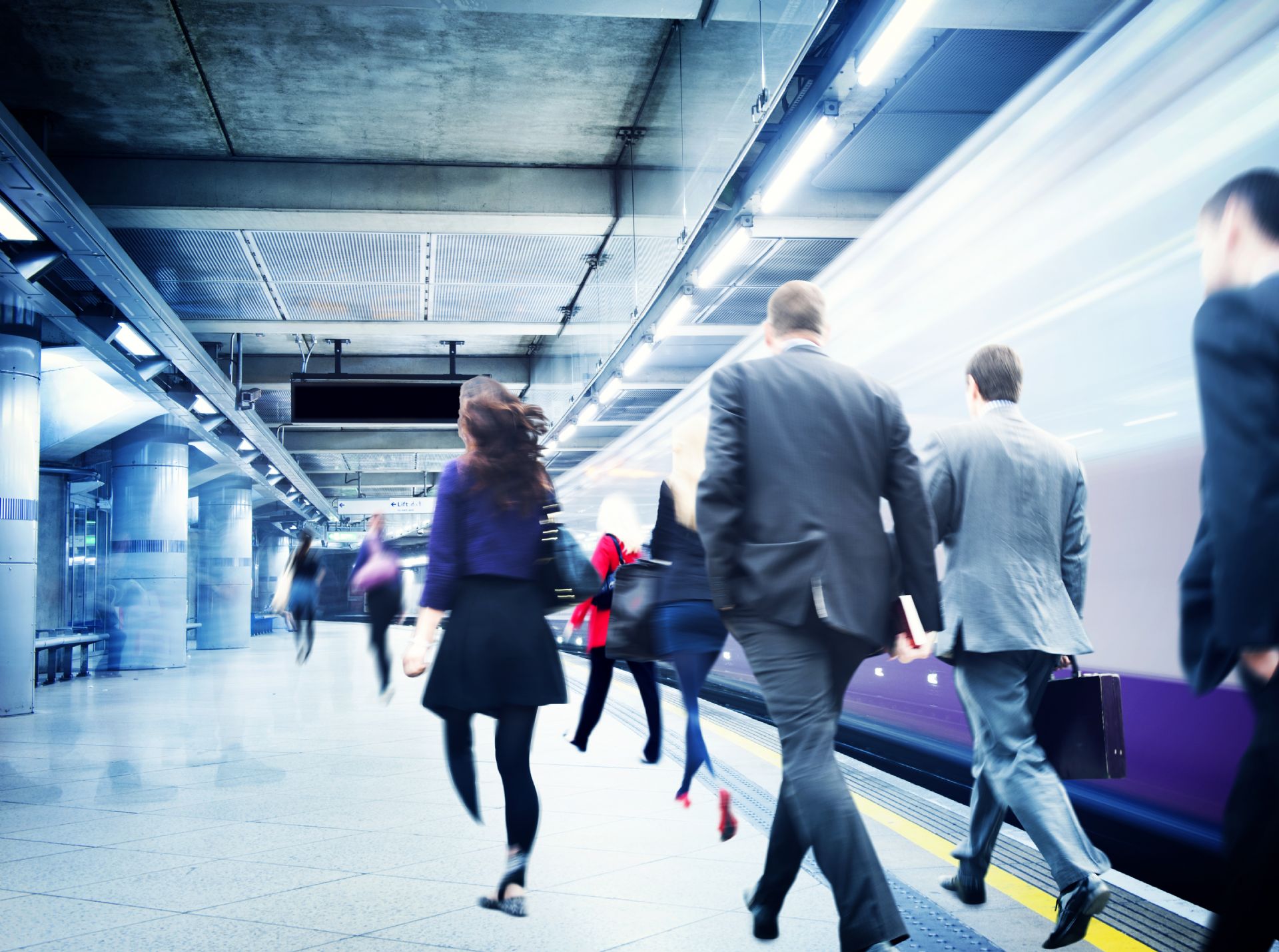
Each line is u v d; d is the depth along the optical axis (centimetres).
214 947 289
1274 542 155
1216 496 162
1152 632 381
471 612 319
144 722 963
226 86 862
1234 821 167
